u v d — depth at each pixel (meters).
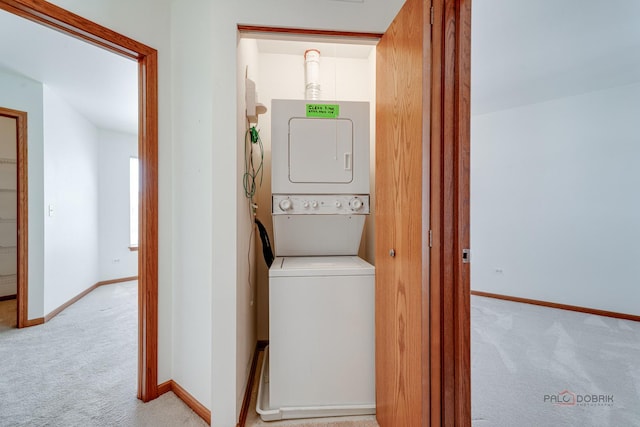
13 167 3.60
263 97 2.34
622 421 1.49
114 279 4.34
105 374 1.86
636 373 1.94
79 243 3.56
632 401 1.65
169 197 1.66
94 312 3.07
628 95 2.93
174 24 1.64
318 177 1.70
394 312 1.25
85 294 3.71
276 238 1.84
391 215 1.30
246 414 1.51
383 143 1.41
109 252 4.29
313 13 1.38
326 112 1.70
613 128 3.00
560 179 3.29
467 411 0.95
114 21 1.42
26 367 1.94
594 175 3.10
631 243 2.93
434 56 0.99
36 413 1.49
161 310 1.63
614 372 1.95
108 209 4.28
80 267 3.59
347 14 1.39
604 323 2.84
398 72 1.23
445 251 0.96
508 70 2.65
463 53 0.95
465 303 0.95
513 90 3.08
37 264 2.72
